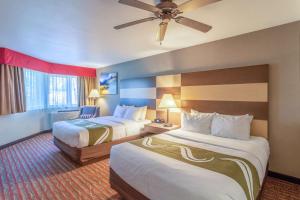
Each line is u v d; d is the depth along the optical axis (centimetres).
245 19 236
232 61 302
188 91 358
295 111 246
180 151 200
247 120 263
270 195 222
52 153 370
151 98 437
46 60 509
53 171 286
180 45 354
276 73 259
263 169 204
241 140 248
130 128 381
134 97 487
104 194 223
